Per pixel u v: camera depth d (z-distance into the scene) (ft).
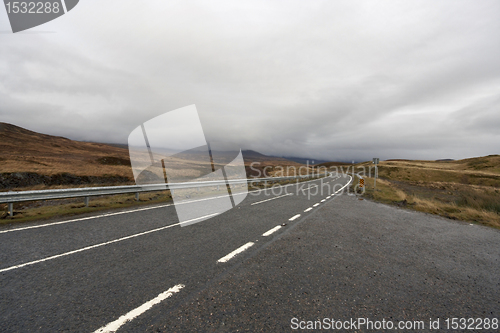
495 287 10.68
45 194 24.29
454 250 15.78
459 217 28.55
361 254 14.05
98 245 14.35
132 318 7.39
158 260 12.17
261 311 8.00
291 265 12.00
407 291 9.89
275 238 16.56
